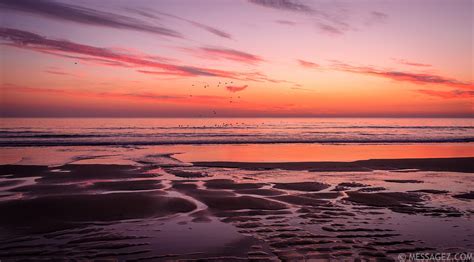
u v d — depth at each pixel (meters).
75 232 6.33
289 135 35.38
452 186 10.80
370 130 47.25
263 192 9.89
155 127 50.91
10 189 9.90
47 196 8.98
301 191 10.05
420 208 8.11
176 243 5.81
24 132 36.12
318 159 17.77
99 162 15.91
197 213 7.66
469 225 6.83
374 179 12.05
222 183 11.21
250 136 33.50
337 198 9.16
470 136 34.28
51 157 17.52
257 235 6.20
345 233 6.30
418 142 28.03
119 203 8.39
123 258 5.16
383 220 7.14
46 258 5.12
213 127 52.84
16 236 6.08
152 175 12.58
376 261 5.07
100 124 61.53
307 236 6.13
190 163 15.77
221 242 5.85
